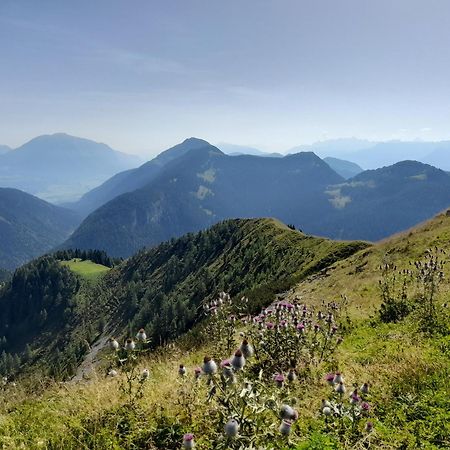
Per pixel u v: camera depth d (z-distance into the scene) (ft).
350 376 30.76
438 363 30.22
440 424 22.39
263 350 31.86
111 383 25.98
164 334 290.76
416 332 42.91
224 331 38.29
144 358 41.06
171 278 512.63
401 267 82.99
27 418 22.67
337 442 18.92
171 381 26.02
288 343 31.94
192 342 60.44
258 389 15.83
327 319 39.32
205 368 15.97
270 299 125.39
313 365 33.27
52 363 363.56
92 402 23.24
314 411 23.47
